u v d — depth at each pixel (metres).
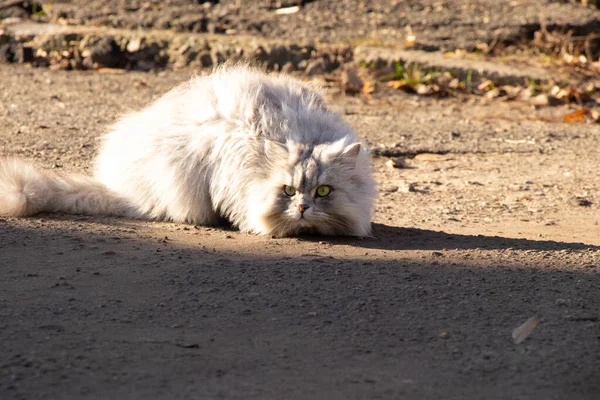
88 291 7.89
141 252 9.23
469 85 23.86
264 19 27.11
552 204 13.55
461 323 7.45
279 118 10.46
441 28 26.86
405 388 6.15
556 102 22.70
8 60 25.11
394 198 13.66
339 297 7.97
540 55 25.69
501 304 7.94
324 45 25.03
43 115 18.55
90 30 25.88
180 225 10.78
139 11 27.73
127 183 11.09
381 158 16.72
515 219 12.45
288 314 7.53
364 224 10.38
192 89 11.32
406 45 25.50
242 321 7.34
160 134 10.86
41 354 6.46
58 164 14.02
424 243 10.34
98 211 11.08
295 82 11.46
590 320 7.59
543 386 6.26
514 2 28.50
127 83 22.97
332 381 6.22
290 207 9.89
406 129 19.23
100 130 17.23
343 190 10.02
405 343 6.99
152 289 8.02
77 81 22.95
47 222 10.37
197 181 10.61
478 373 6.46
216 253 9.34
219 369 6.35
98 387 5.97
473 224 12.02
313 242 10.04
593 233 11.51
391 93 23.22
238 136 10.31
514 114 21.50
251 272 8.62
